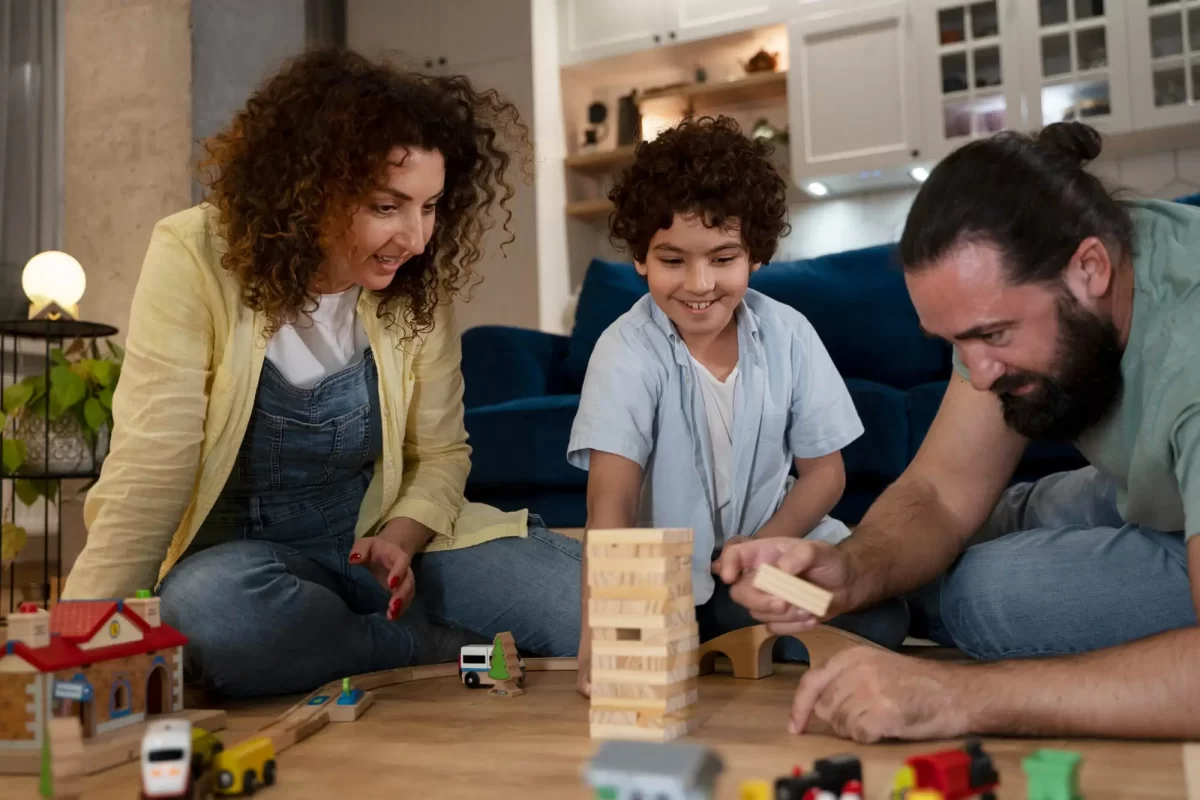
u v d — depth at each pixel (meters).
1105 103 3.39
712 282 1.34
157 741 0.75
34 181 3.54
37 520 3.31
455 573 1.52
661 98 4.22
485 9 4.10
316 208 1.23
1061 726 0.87
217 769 0.81
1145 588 1.13
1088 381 0.99
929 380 2.64
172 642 1.06
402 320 1.46
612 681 0.98
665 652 0.96
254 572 1.30
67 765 0.78
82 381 2.64
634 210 1.38
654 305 1.50
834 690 0.96
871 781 0.80
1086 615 1.15
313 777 0.87
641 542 0.96
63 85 3.64
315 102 1.23
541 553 1.53
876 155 3.69
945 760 0.68
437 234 1.44
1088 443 1.14
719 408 1.48
